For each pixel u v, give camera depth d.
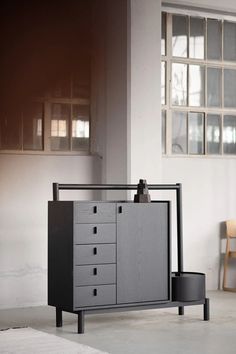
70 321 7.43
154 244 7.33
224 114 9.63
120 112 8.48
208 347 6.34
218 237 9.54
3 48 8.30
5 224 8.24
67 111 8.66
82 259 6.93
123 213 7.17
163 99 9.27
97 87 8.80
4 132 8.30
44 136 8.51
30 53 8.45
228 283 9.59
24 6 8.42
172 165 9.28
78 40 8.73
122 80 8.45
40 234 8.41
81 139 8.75
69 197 8.66
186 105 9.39
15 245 8.27
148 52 8.45
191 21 9.41
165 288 7.38
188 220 9.36
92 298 6.97
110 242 7.09
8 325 7.24
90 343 6.48
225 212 9.59
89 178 8.76
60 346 6.32
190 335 6.79
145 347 6.34
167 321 7.44
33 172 8.42
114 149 8.58
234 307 8.25
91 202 7.00
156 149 8.50
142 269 7.25
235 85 9.71
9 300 8.23
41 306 8.34
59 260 7.07
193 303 7.45
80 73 8.73
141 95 8.41
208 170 9.50
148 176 8.45
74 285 6.89
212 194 9.52
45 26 8.54
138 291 7.22
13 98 8.35
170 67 9.28
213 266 9.52
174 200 9.28
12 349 6.21
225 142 9.65
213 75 9.57
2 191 8.25
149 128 8.46
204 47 9.50
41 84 8.52
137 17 8.38
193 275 7.52
